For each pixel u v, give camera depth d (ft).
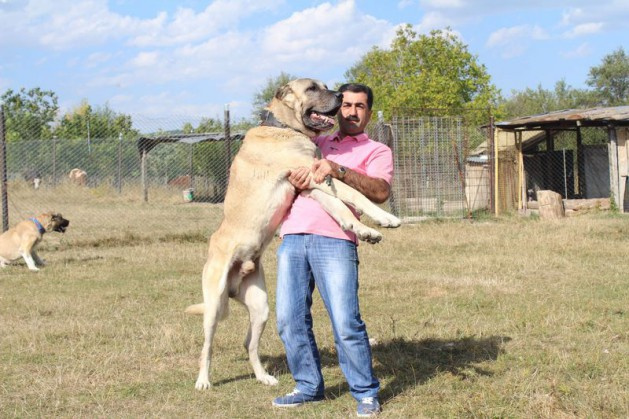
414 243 40.42
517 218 55.42
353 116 13.98
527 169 69.26
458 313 22.54
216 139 74.79
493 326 20.47
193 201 79.36
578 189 69.21
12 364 17.29
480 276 29.60
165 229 50.44
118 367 17.08
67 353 18.34
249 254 15.44
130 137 91.71
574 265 31.83
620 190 57.72
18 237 33.40
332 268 13.17
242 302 16.17
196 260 35.81
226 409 14.06
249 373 16.75
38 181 74.43
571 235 41.73
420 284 27.86
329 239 13.25
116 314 23.30
